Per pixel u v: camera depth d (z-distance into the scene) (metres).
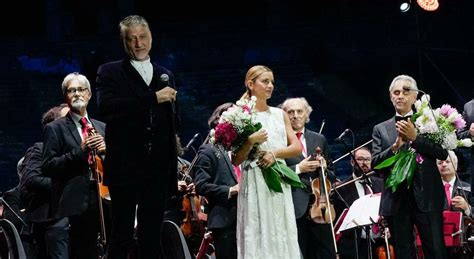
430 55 27.73
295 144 9.56
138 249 7.86
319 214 10.92
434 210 10.02
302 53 28.67
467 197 12.68
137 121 7.72
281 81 28.17
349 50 28.45
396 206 10.13
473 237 11.27
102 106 7.69
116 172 7.65
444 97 27.44
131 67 7.81
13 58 28.73
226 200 10.64
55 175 9.75
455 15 27.77
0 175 25.84
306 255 11.16
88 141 9.51
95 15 31.28
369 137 26.05
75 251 10.02
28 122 27.38
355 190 13.48
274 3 30.16
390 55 28.14
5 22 33.72
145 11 33.62
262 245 9.30
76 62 28.86
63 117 10.20
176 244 10.39
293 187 10.63
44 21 33.78
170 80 8.02
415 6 26.25
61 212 9.70
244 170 9.53
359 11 29.23
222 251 10.66
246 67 28.70
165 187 7.85
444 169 12.78
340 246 13.08
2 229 10.59
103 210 9.96
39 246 10.45
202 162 10.98
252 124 9.27
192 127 27.02
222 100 27.92
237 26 30.69
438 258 10.02
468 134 11.66
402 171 9.95
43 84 28.30
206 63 28.89
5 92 27.92
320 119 27.22
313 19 30.31
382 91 28.06
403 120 9.95
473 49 27.41
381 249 12.85
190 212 12.76
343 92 27.98
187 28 30.75
